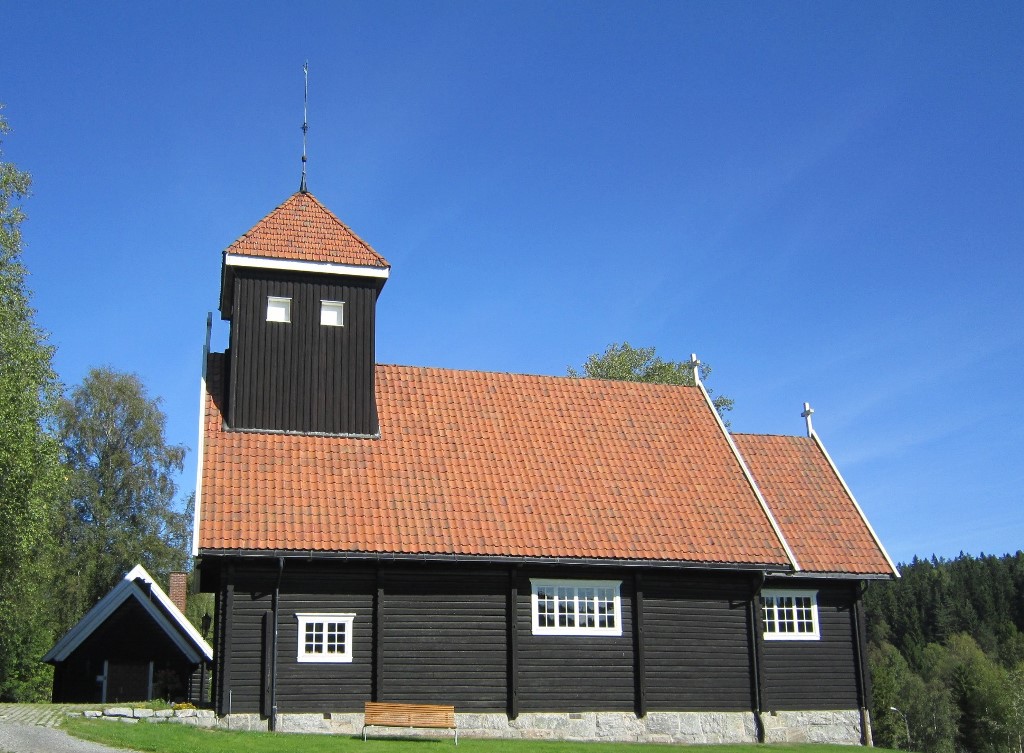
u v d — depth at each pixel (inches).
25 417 1238.3
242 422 1006.4
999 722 3791.8
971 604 5413.4
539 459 1082.7
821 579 1112.2
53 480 1282.0
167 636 1355.8
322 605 926.4
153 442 2082.9
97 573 1963.6
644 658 1006.4
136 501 2048.5
